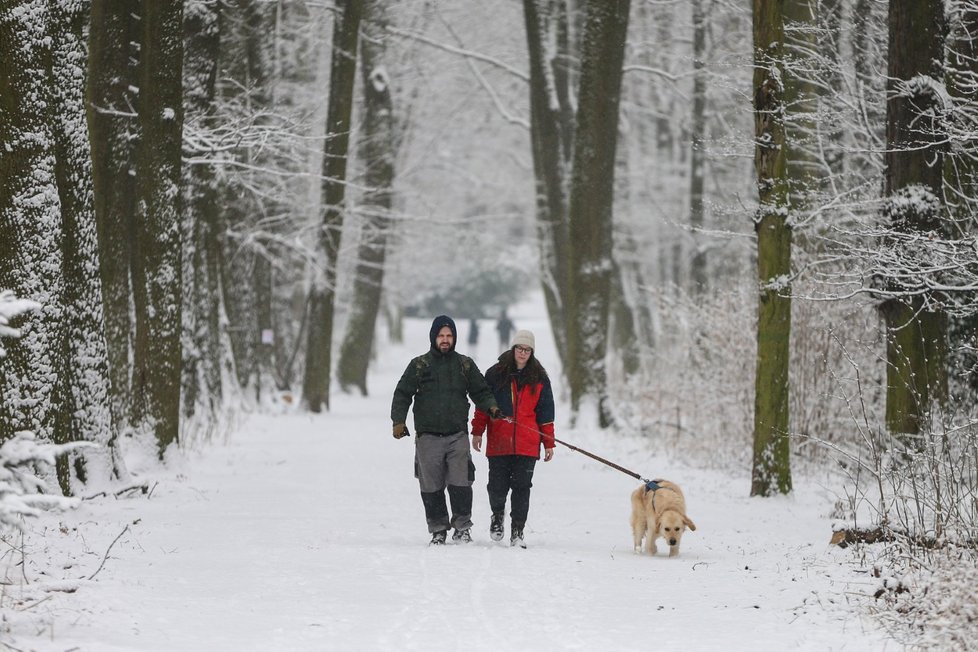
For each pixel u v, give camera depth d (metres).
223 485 44.22
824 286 48.06
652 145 126.88
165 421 45.81
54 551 26.78
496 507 30.97
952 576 21.39
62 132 35.47
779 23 40.09
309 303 92.81
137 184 45.44
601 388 70.56
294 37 89.81
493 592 23.75
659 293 68.19
